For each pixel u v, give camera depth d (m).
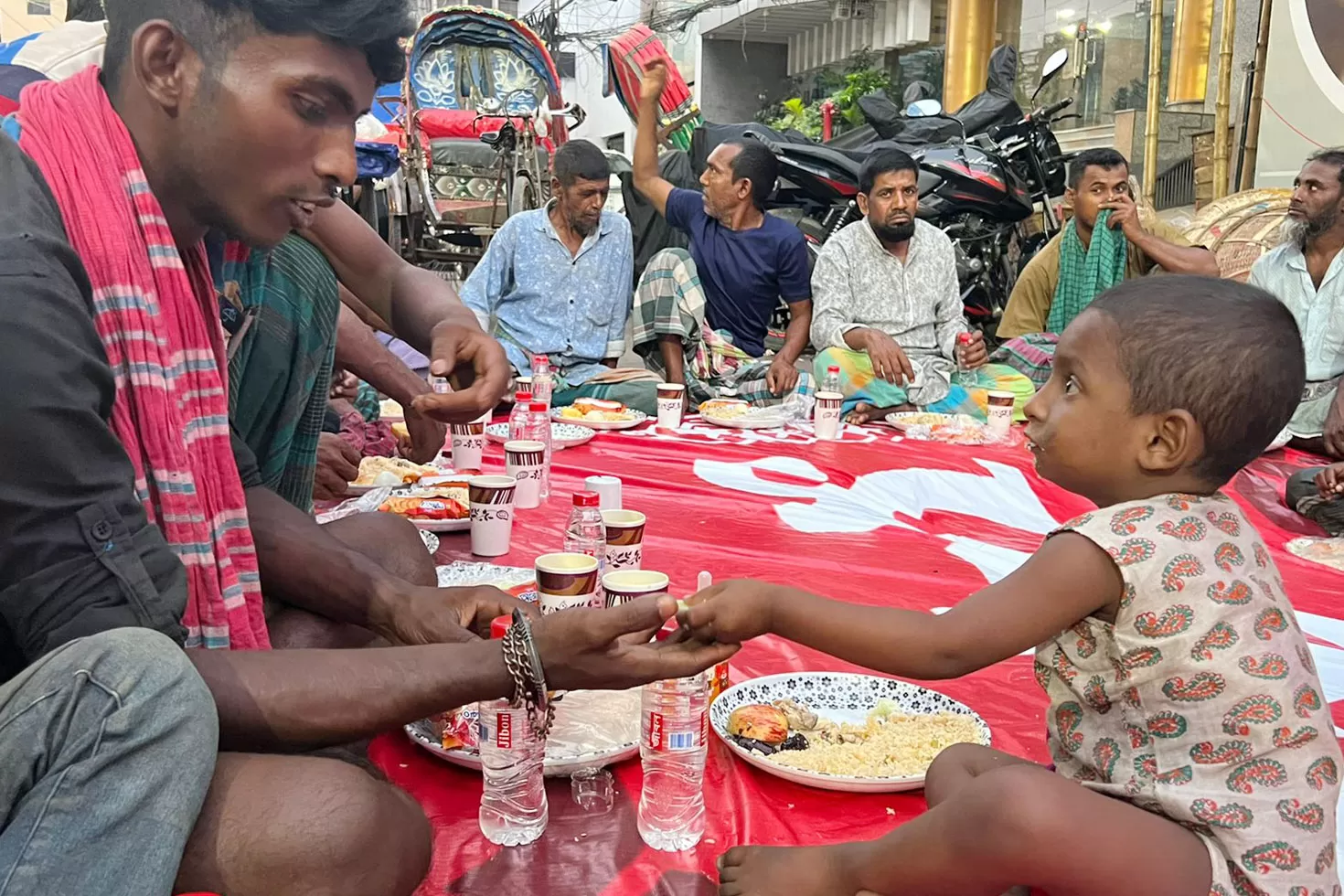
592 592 1.74
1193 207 8.41
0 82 1.49
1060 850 1.25
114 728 1.06
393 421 4.34
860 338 4.88
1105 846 1.26
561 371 5.21
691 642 1.46
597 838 1.52
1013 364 5.28
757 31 18.02
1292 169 7.28
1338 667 2.25
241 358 1.86
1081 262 5.34
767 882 1.40
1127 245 5.32
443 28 8.45
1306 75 7.12
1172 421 1.40
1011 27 12.55
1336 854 1.41
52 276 1.14
